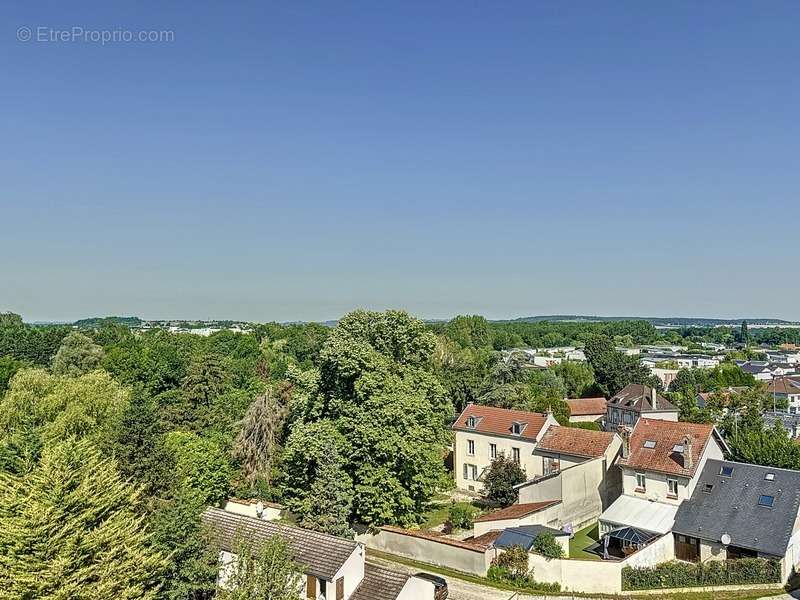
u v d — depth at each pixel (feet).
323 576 100.94
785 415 352.49
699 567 127.03
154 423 134.10
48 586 79.46
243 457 184.34
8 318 608.19
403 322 171.01
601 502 175.73
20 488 88.22
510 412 212.43
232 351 488.02
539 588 124.26
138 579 88.07
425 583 106.63
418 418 156.87
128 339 490.08
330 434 147.54
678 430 162.81
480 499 203.00
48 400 172.76
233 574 89.51
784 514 135.85
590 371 454.40
